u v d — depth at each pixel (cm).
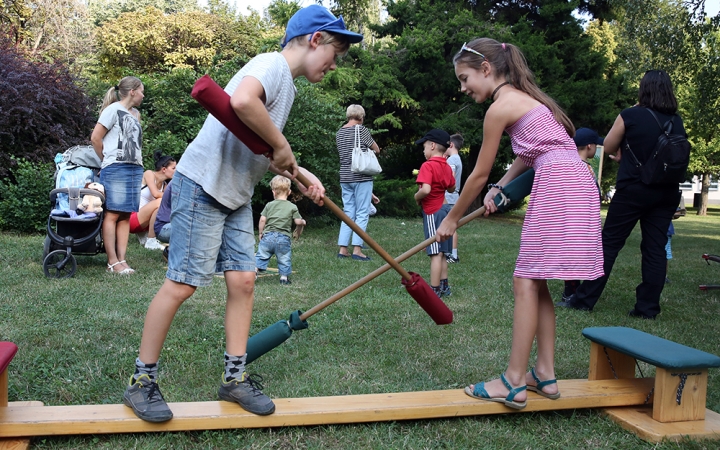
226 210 257
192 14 2080
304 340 393
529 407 281
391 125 1573
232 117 227
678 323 485
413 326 438
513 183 289
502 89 279
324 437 261
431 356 372
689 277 732
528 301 275
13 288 496
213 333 394
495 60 278
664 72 497
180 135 984
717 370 362
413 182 1461
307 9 252
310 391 308
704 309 545
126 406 257
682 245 1127
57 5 1847
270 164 263
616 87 1559
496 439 263
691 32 1066
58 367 323
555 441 265
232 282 265
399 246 892
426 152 555
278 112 244
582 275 266
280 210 584
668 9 1127
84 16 1992
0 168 873
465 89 287
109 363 332
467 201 282
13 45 1091
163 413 248
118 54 2002
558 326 456
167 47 1998
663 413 277
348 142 741
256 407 257
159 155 766
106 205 577
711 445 260
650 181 480
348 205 754
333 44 253
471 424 276
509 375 279
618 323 477
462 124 1426
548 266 268
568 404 285
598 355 318
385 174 1727
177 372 327
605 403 289
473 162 1583
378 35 1762
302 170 272
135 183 587
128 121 578
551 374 287
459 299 542
